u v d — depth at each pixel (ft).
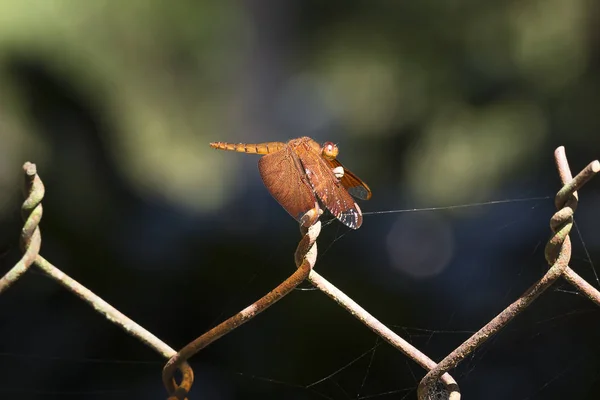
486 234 12.81
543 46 15.53
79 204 12.57
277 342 8.79
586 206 11.57
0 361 8.79
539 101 15.16
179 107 18.48
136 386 8.70
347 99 19.74
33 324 9.35
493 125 15.79
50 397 8.47
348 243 11.96
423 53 17.47
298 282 5.67
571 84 14.73
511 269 11.21
